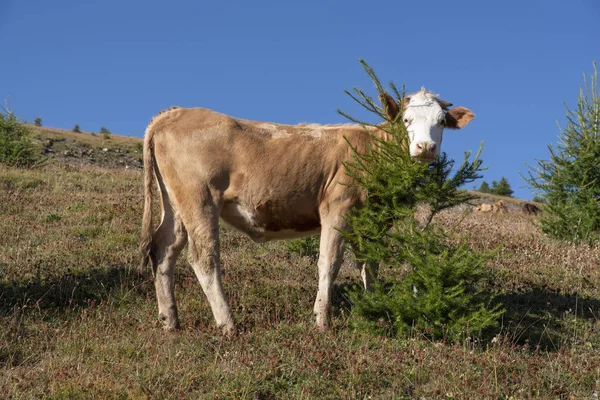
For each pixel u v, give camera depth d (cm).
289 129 700
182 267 891
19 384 502
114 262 888
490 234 1208
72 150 3250
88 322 670
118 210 1233
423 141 631
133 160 3309
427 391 516
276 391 511
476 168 640
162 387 504
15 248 934
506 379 530
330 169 677
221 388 504
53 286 768
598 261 1015
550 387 538
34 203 1297
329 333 628
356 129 707
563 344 667
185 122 684
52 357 576
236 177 672
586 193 1186
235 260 945
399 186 627
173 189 682
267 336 624
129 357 579
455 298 609
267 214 683
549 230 1220
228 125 678
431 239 628
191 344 606
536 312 768
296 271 903
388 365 548
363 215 646
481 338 645
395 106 673
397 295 639
